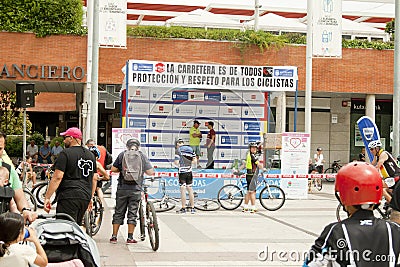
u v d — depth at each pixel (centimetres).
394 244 386
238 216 1609
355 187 387
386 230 388
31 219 710
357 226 388
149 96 1655
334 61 2730
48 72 2478
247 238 1241
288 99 3170
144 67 1697
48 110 3350
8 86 2758
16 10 2459
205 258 1023
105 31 2091
